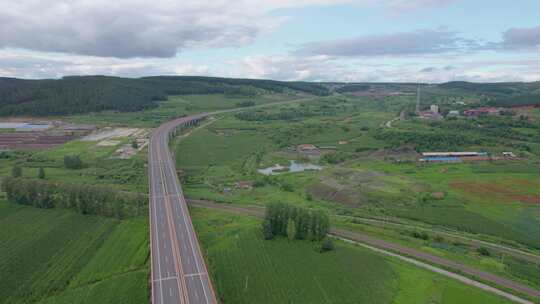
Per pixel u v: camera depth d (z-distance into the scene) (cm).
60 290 11094
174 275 11150
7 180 17588
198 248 12794
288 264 12769
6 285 11338
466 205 19125
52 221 15588
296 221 14675
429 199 19900
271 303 10688
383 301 10875
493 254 13962
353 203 19550
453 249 14300
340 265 12756
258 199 19862
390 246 14462
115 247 13488
